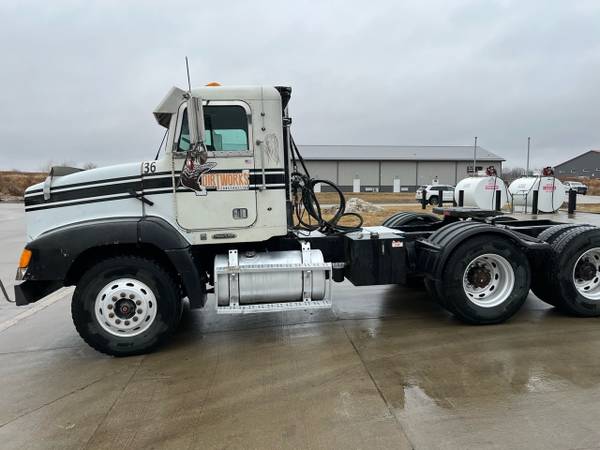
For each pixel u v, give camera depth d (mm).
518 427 2875
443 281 4695
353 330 4836
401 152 65688
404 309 5590
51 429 3023
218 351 4352
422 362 3920
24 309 6094
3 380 3828
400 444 2727
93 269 4176
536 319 5059
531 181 16812
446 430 2865
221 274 4418
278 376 3740
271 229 4531
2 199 41000
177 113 4316
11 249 11719
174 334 4875
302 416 3088
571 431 2820
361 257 4828
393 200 35031
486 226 4758
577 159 101875
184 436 2893
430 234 5293
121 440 2869
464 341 4398
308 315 5434
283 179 4523
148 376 3824
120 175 4375
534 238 5137
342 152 64688
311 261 4574
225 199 4434
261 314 5523
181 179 4355
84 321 4180
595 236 4941
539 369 3719
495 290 4914
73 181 4402
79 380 3789
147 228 4207
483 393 3332
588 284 5160
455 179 62281
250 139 4418
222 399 3373
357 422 2990
